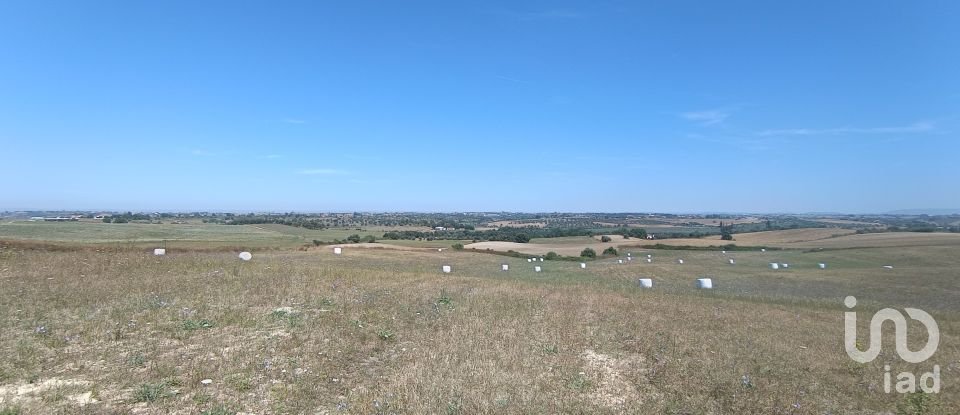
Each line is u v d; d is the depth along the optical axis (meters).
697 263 53.38
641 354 11.20
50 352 8.92
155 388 7.45
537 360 10.15
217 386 7.75
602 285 28.95
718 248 76.19
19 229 62.75
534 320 13.88
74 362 8.48
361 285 19.02
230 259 29.62
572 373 9.54
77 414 6.50
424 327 12.41
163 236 70.38
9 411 6.49
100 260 22.11
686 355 11.19
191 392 7.46
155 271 19.61
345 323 12.16
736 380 9.58
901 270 41.72
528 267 48.56
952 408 8.71
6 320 10.77
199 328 11.01
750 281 36.28
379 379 8.59
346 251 51.09
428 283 21.20
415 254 54.03
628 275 41.59
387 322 12.66
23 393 7.13
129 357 8.83
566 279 35.94
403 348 10.52
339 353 9.77
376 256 48.41
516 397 8.07
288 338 10.56
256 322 11.70
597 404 8.18
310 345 10.16
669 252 71.69
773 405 8.44
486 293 18.69
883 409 8.59
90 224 81.50
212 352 9.41
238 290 15.84
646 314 15.95
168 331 10.66
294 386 7.96
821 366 10.82
